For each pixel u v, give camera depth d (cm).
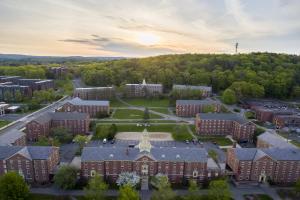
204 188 10219
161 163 10431
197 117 16625
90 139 14850
